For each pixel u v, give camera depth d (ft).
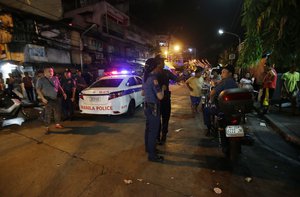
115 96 21.39
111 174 10.97
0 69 32.89
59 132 18.49
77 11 63.21
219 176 10.59
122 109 21.99
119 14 72.08
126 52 75.77
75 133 18.13
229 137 11.19
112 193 9.29
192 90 21.68
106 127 19.88
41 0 44.52
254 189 9.41
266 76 21.74
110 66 58.13
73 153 13.79
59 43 40.45
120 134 17.69
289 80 20.97
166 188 9.61
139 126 20.13
